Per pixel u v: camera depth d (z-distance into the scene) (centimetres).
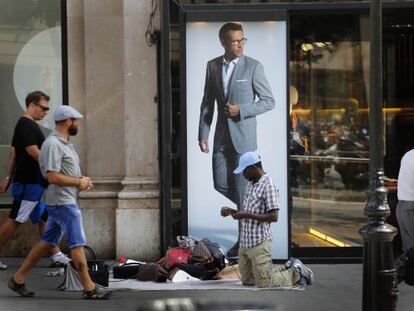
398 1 1364
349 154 1402
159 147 1377
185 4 1352
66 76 1419
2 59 1429
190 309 433
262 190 1156
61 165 1043
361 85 1403
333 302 1082
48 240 1081
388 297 927
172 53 1352
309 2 1362
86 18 1397
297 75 1395
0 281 1211
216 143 1357
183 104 1352
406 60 1467
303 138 1395
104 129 1402
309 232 1394
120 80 1399
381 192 934
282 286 1173
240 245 1186
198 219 1357
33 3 1426
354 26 1395
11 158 1289
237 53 1357
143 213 1373
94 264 1164
